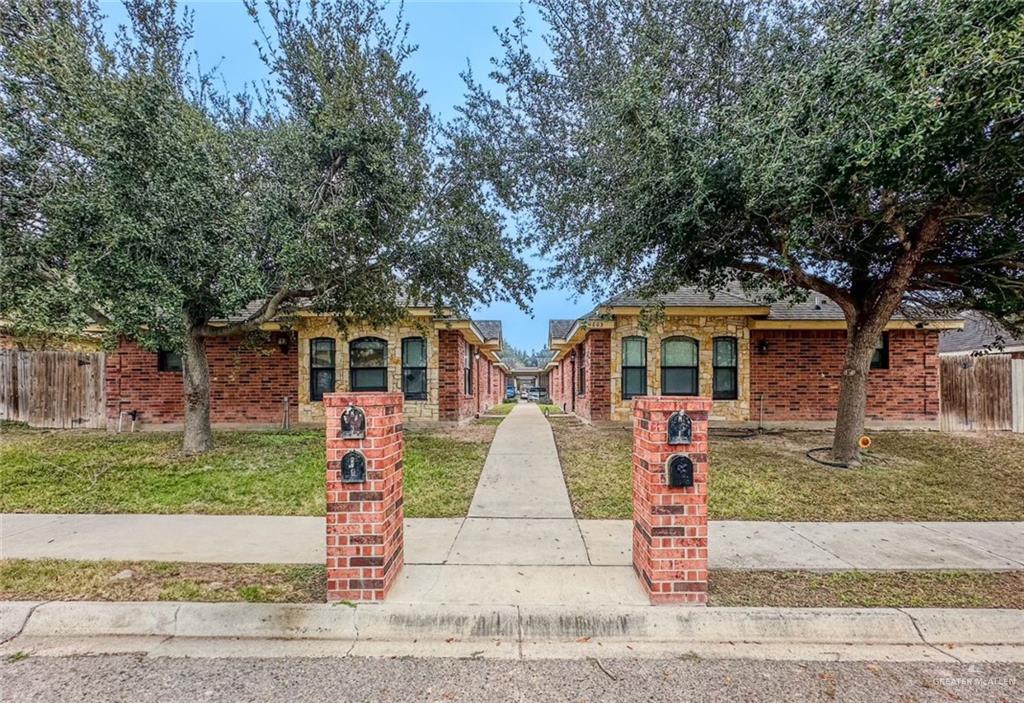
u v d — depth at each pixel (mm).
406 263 8453
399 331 12438
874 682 2775
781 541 4707
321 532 4953
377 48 7461
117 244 5746
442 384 12602
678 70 6438
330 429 3527
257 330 9742
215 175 6387
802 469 7410
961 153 4484
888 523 5281
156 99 6133
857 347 7781
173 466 7418
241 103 7883
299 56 7203
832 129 4570
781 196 5602
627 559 4266
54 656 3053
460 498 6191
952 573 3979
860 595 3594
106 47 6664
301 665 2959
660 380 12039
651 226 6648
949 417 11641
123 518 5395
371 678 2824
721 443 9500
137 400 11852
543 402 36531
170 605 3412
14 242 5980
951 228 6910
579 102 7453
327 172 7199
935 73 4059
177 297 6129
